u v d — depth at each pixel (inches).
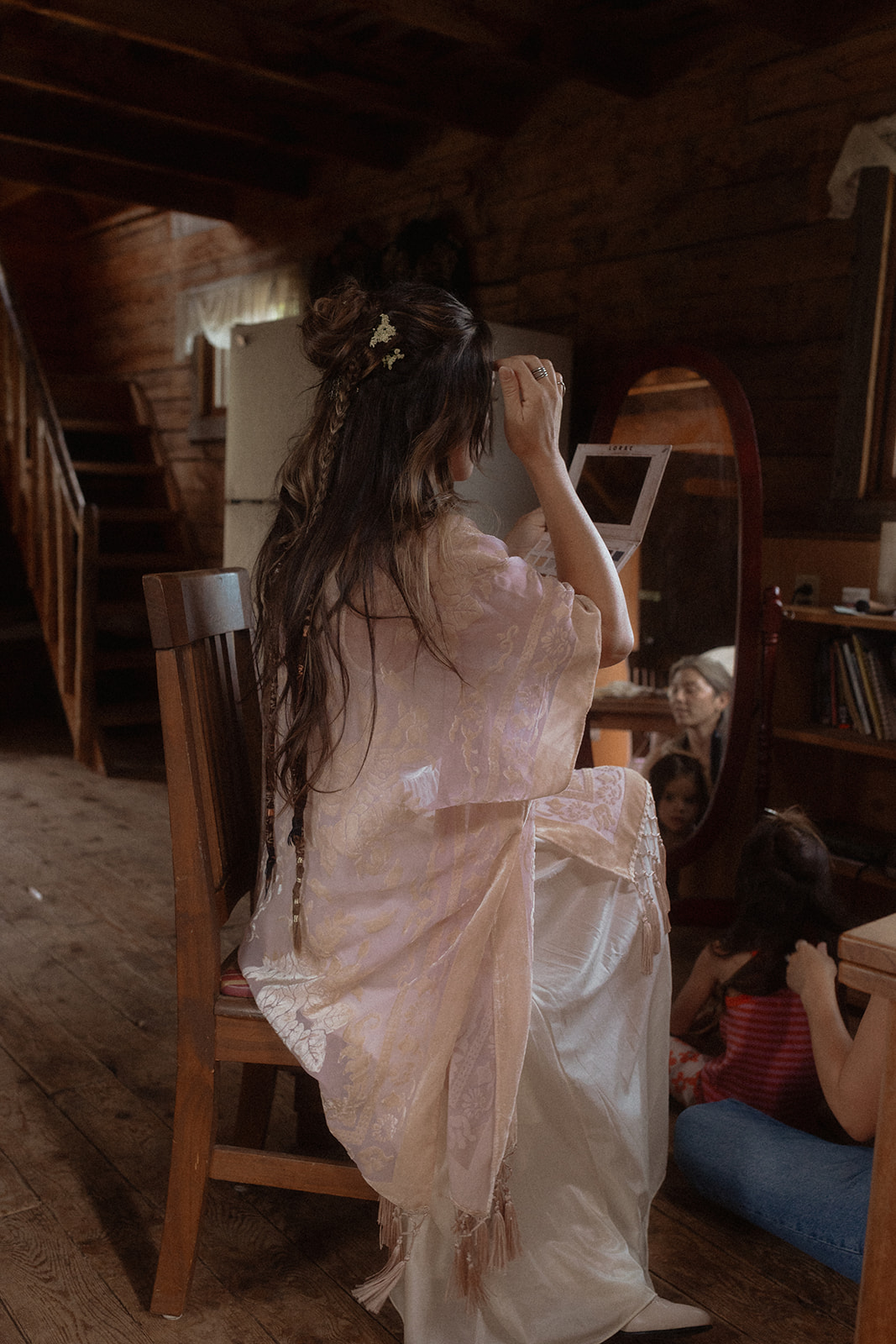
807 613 102.2
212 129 165.0
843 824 110.7
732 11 123.6
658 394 112.1
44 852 130.2
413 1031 46.5
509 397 48.0
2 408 219.6
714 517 109.3
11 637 206.8
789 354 121.1
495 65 146.3
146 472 236.5
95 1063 80.8
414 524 44.5
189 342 229.0
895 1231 34.8
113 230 262.1
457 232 164.4
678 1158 64.2
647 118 134.6
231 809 57.4
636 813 58.6
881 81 110.3
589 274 144.0
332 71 139.6
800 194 118.6
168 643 49.4
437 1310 50.0
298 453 48.9
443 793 45.4
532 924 49.8
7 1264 58.5
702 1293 57.7
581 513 48.3
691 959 101.8
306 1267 59.2
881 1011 53.2
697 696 111.1
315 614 46.2
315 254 194.5
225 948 101.8
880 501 110.2
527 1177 50.9
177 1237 53.8
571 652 45.0
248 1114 64.0
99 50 165.6
